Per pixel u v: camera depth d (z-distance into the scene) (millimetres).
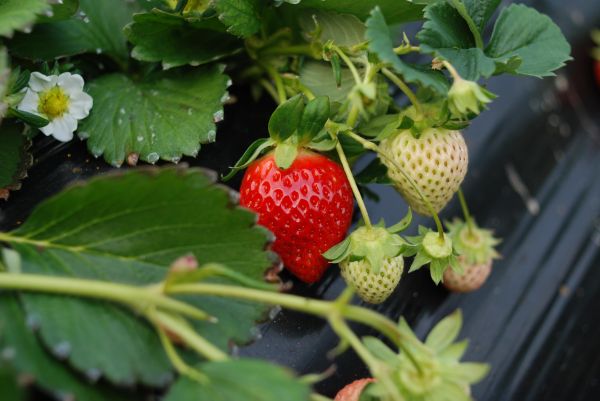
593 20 520
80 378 268
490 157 436
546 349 411
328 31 355
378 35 304
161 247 291
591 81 512
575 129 486
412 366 290
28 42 342
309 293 349
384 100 350
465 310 397
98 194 277
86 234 286
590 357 428
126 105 346
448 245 331
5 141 325
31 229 285
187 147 337
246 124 371
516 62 320
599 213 462
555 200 452
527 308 415
